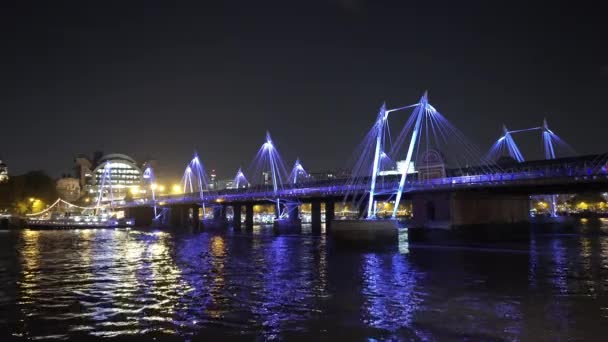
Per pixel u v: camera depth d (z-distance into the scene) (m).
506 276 40.66
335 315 27.30
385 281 38.44
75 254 63.84
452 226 70.56
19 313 28.41
